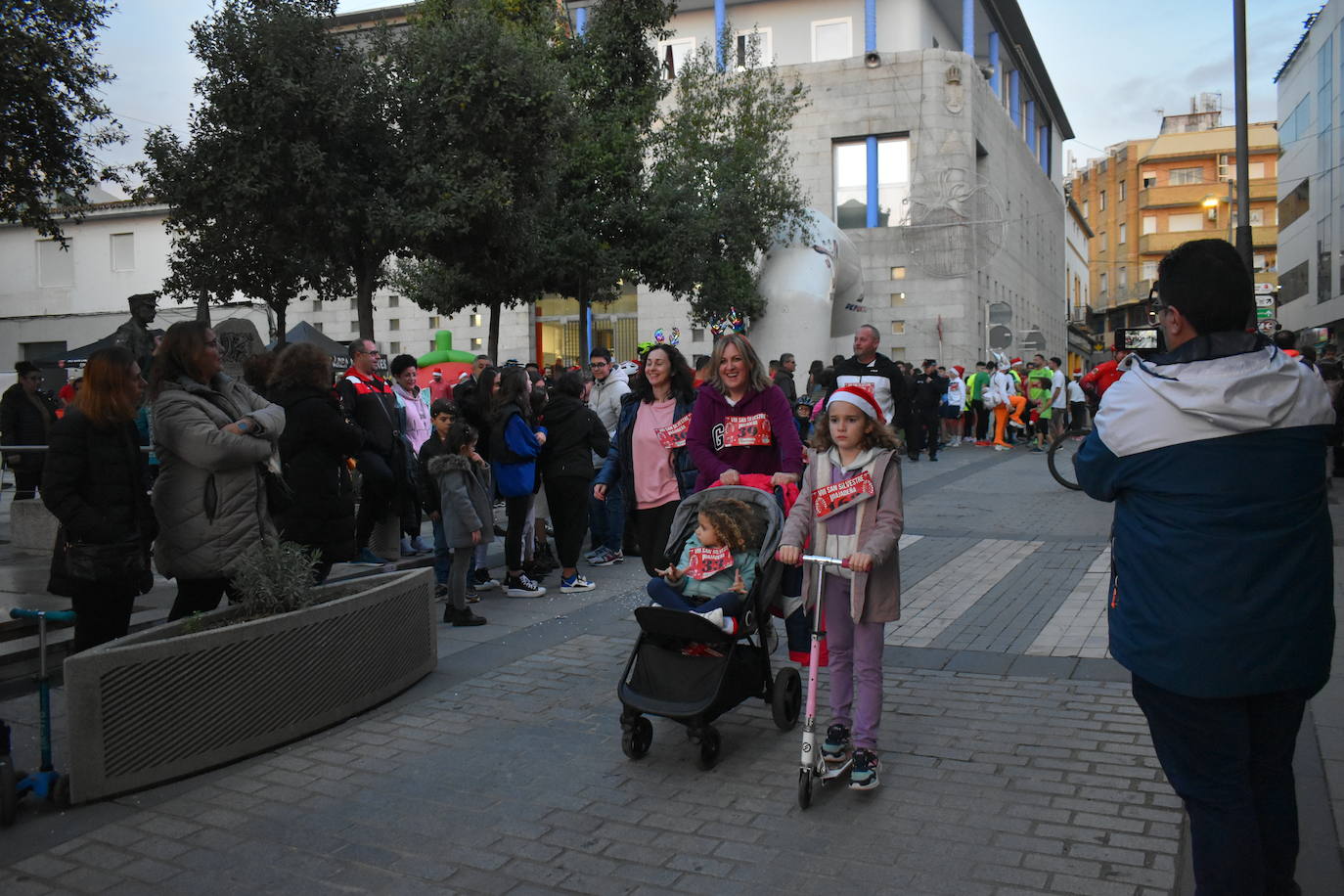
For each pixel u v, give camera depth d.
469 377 10.30
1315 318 34.12
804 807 3.91
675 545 5.00
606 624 7.02
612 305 32.06
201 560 5.02
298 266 16.34
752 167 23.83
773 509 4.88
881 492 4.17
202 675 4.43
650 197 19.03
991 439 25.14
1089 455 2.81
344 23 28.89
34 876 3.51
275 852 3.67
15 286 31.33
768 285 25.25
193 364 5.08
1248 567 2.50
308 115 12.03
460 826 3.86
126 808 4.08
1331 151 31.47
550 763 4.50
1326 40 31.81
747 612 4.55
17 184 12.00
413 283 19.64
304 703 4.86
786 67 32.19
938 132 31.08
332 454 6.61
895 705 5.13
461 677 5.84
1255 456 2.53
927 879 3.32
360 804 4.08
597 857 3.57
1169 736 2.68
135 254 30.31
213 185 12.23
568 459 8.09
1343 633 6.01
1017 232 39.25
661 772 4.38
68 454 4.60
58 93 11.88
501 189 12.98
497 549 10.33
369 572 8.59
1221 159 72.06
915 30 33.38
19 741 4.84
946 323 30.84
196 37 11.96
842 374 7.12
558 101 13.58
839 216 32.31
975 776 4.19
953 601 7.45
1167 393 2.60
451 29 13.48
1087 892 3.20
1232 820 2.58
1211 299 2.64
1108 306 78.19
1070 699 5.14
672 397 6.56
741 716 5.15
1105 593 7.50
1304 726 4.59
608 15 18.70
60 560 4.70
